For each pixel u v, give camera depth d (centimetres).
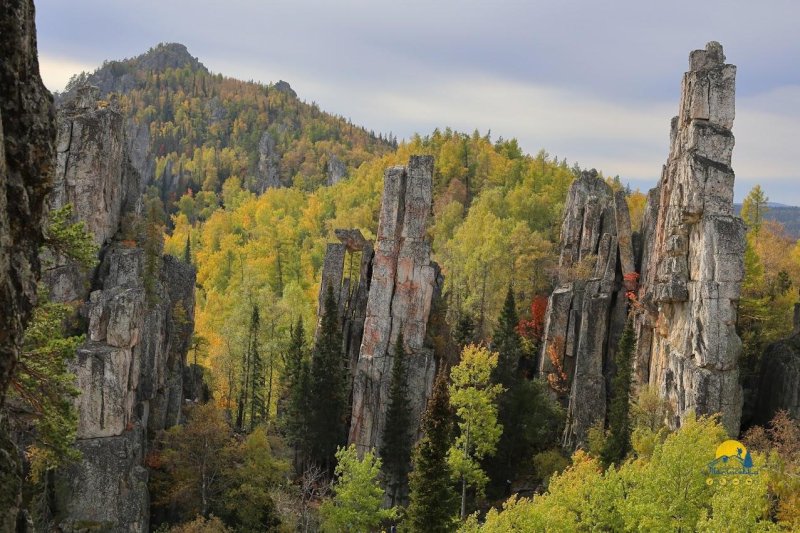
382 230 8388
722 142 6906
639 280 8869
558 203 14550
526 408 7831
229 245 16088
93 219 6131
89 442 5153
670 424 6906
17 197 1570
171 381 6906
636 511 4291
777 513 4622
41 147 1620
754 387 7675
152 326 6219
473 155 17612
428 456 5084
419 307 8306
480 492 6988
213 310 12438
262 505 5828
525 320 9956
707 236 6706
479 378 7181
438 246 13962
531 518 4441
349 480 6106
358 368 8181
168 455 5844
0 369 1499
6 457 1656
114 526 5144
